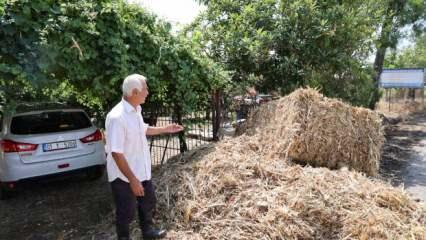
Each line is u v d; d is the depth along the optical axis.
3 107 3.62
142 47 4.30
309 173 3.77
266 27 7.09
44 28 3.34
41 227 4.00
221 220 3.17
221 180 3.55
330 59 6.85
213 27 7.40
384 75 17.44
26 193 5.25
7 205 4.76
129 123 2.80
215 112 5.91
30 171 4.68
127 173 2.72
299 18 6.79
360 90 8.07
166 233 3.19
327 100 4.72
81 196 5.09
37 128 4.90
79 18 3.65
